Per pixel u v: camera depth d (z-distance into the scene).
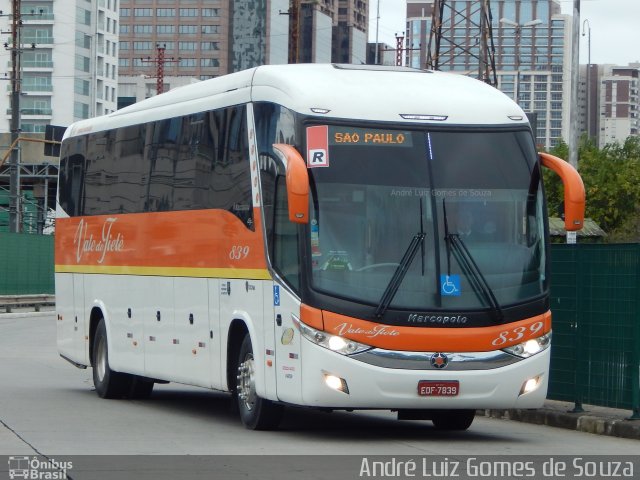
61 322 24.08
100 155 22.28
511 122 15.73
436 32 68.44
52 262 68.19
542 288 15.34
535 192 15.55
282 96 15.60
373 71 16.39
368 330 14.64
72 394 22.41
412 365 14.70
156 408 20.19
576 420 17.47
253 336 16.11
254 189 16.12
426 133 15.34
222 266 17.16
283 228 15.30
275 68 16.22
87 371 28.08
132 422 17.66
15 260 63.62
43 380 25.44
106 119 22.16
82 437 15.60
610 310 17.42
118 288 21.16
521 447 15.28
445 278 14.91
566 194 15.34
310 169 14.87
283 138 15.39
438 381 14.74
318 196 14.81
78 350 23.11
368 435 16.42
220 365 17.27
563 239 40.94
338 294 14.65
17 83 72.62
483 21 66.81
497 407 15.11
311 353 14.65
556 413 17.95
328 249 14.76
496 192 15.34
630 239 68.19
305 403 14.79
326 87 15.41
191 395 23.09
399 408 14.99
